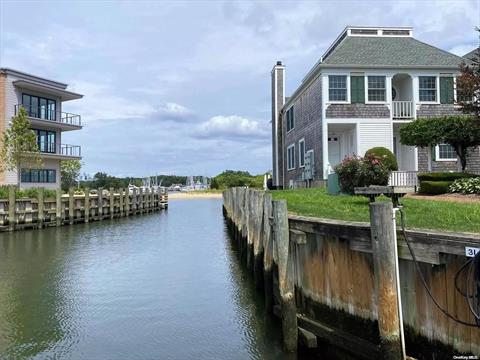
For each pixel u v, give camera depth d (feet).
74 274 47.37
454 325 17.34
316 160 87.71
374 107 83.35
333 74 83.05
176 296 38.40
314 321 24.90
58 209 97.14
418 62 84.02
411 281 19.01
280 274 26.21
